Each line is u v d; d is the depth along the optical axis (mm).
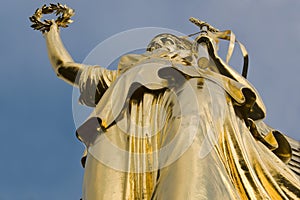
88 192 22734
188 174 21219
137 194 22625
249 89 25047
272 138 26188
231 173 23625
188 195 20688
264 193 23438
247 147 24500
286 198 23875
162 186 21203
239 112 25328
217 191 21203
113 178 22750
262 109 25844
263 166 24219
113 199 22328
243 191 23375
